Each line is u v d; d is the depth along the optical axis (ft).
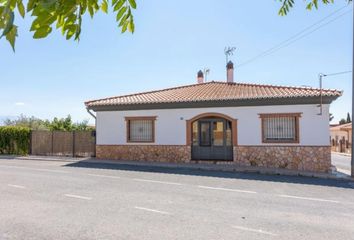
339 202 26.91
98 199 27.17
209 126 54.80
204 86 66.59
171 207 24.50
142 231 18.62
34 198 27.48
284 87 55.98
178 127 55.42
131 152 58.29
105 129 60.39
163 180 37.55
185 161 54.65
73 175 41.16
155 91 67.87
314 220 21.34
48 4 3.23
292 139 49.52
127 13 4.65
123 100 59.52
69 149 67.15
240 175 42.34
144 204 25.44
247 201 26.89
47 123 93.97
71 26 3.76
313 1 9.56
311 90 50.21
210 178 39.32
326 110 47.88
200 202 26.32
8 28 3.08
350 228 19.62
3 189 31.55
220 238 17.57
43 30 3.46
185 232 18.52
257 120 51.16
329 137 47.44
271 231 18.92
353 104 42.70
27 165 52.47
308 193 30.71
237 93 54.34
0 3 3.26
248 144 51.39
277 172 44.45
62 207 24.27
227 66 69.72
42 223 20.10
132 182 36.01
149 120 57.47
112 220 20.83
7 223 20.10
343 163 66.49
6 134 72.33
